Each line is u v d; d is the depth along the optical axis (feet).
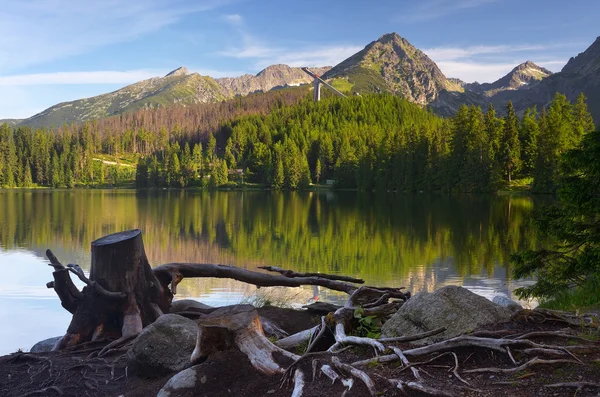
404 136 395.55
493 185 299.17
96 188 532.32
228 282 56.54
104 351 24.03
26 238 117.19
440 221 158.81
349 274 70.38
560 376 13.12
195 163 545.03
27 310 46.62
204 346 18.31
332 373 14.65
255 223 160.86
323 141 534.78
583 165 30.86
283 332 24.75
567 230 32.86
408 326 18.10
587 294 30.07
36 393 19.63
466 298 18.17
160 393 16.90
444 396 12.57
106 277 27.32
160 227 148.46
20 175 536.83
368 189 424.05
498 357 14.69
